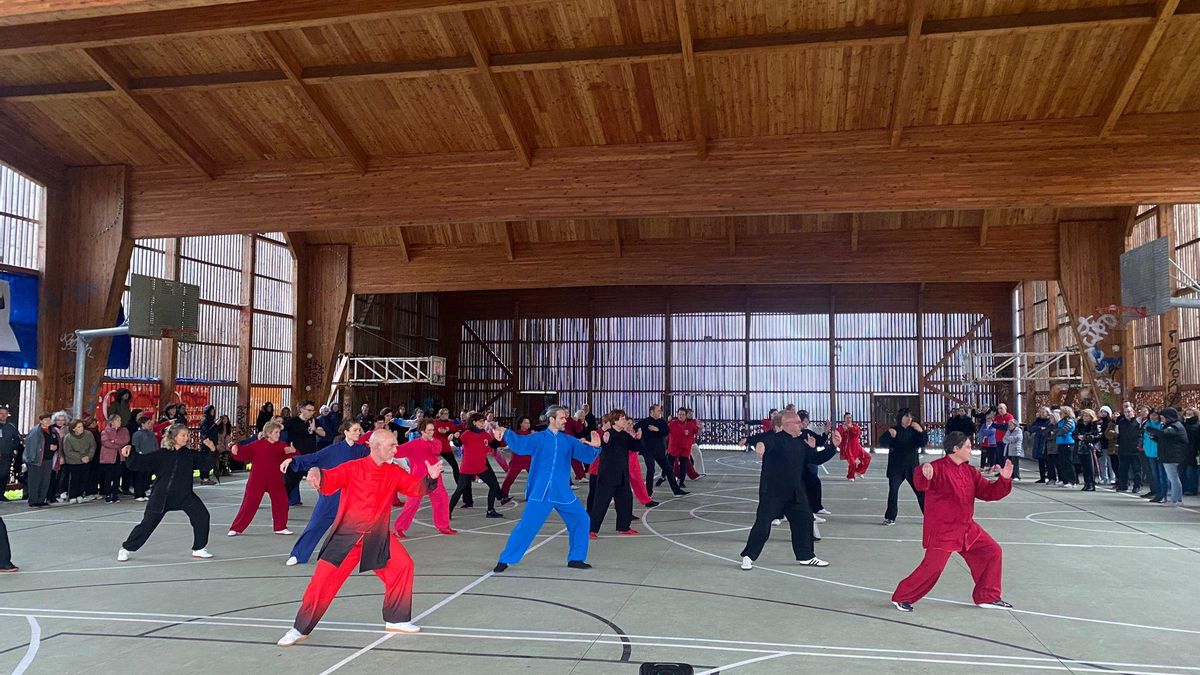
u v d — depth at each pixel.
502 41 15.20
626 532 10.70
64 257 19.12
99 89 16.33
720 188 17.08
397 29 15.05
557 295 35.75
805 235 26.61
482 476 12.46
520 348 35.97
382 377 29.06
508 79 16.22
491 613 6.25
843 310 33.12
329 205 18.52
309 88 16.11
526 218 17.80
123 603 6.67
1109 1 13.41
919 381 32.03
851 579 7.61
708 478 20.12
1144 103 15.54
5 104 17.11
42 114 17.58
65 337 18.86
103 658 5.09
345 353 29.39
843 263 26.28
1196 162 15.41
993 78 15.38
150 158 19.03
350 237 28.00
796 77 15.71
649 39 14.93
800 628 5.79
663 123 17.03
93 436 14.77
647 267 27.41
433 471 5.79
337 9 13.20
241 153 18.66
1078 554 9.12
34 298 18.36
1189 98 15.35
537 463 8.15
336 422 19.11
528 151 17.66
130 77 16.27
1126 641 5.47
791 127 16.80
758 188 16.92
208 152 18.62
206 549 9.32
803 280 26.59
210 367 23.44
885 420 32.38
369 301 30.42
